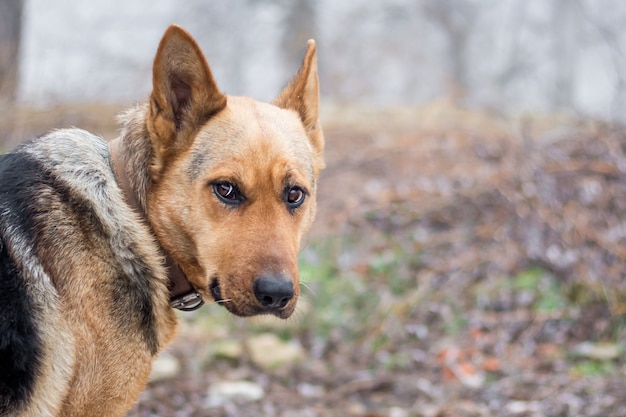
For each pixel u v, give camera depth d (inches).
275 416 228.8
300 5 999.0
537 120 485.1
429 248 327.3
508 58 1105.4
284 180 146.6
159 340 148.2
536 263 304.2
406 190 368.5
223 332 287.6
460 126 467.2
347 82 922.1
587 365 253.1
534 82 1037.8
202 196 144.7
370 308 297.6
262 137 146.6
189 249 148.3
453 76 1013.8
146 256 144.1
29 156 142.8
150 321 144.5
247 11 1014.4
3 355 129.1
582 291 285.6
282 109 161.6
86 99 440.5
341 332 287.4
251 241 141.1
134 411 221.6
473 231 331.0
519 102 718.5
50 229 136.6
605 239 297.0
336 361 271.1
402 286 309.0
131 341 141.0
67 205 139.3
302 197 151.6
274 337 281.7
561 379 243.6
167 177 147.6
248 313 140.6
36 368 131.6
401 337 281.6
